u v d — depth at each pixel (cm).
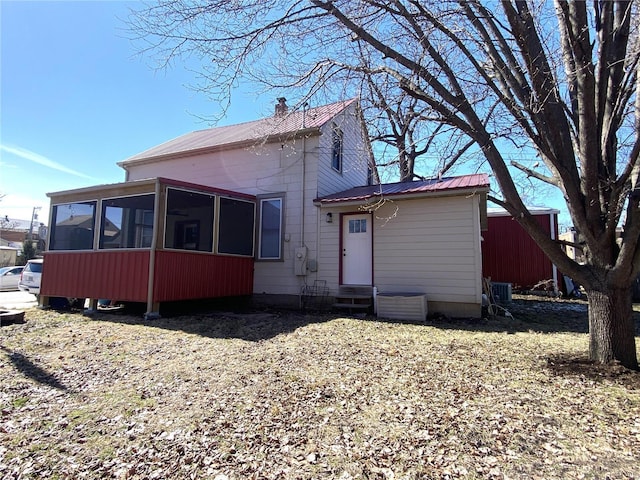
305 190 1051
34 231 4388
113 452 271
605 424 299
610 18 420
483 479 231
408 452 264
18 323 783
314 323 772
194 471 246
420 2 477
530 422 305
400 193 866
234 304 1091
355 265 972
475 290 823
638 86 406
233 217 1024
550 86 442
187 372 448
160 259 817
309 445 277
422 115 606
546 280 1366
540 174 559
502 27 466
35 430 307
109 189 893
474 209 834
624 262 422
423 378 418
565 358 489
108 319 818
